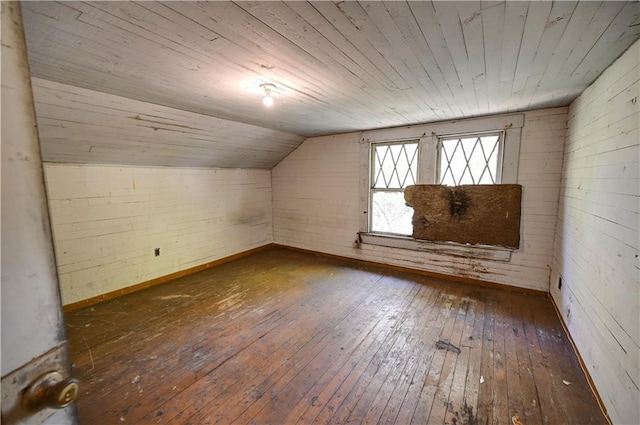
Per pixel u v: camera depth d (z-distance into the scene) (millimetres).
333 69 1823
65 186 2789
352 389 1788
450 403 1675
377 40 1450
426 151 3576
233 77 1951
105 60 1656
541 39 1439
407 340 2312
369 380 1866
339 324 2568
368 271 3982
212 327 2525
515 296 3105
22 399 526
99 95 2254
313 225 4824
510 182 3121
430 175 3578
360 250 4359
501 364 2010
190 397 1726
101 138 2670
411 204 3756
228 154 4066
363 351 2174
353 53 1595
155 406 1658
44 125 2250
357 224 4332
